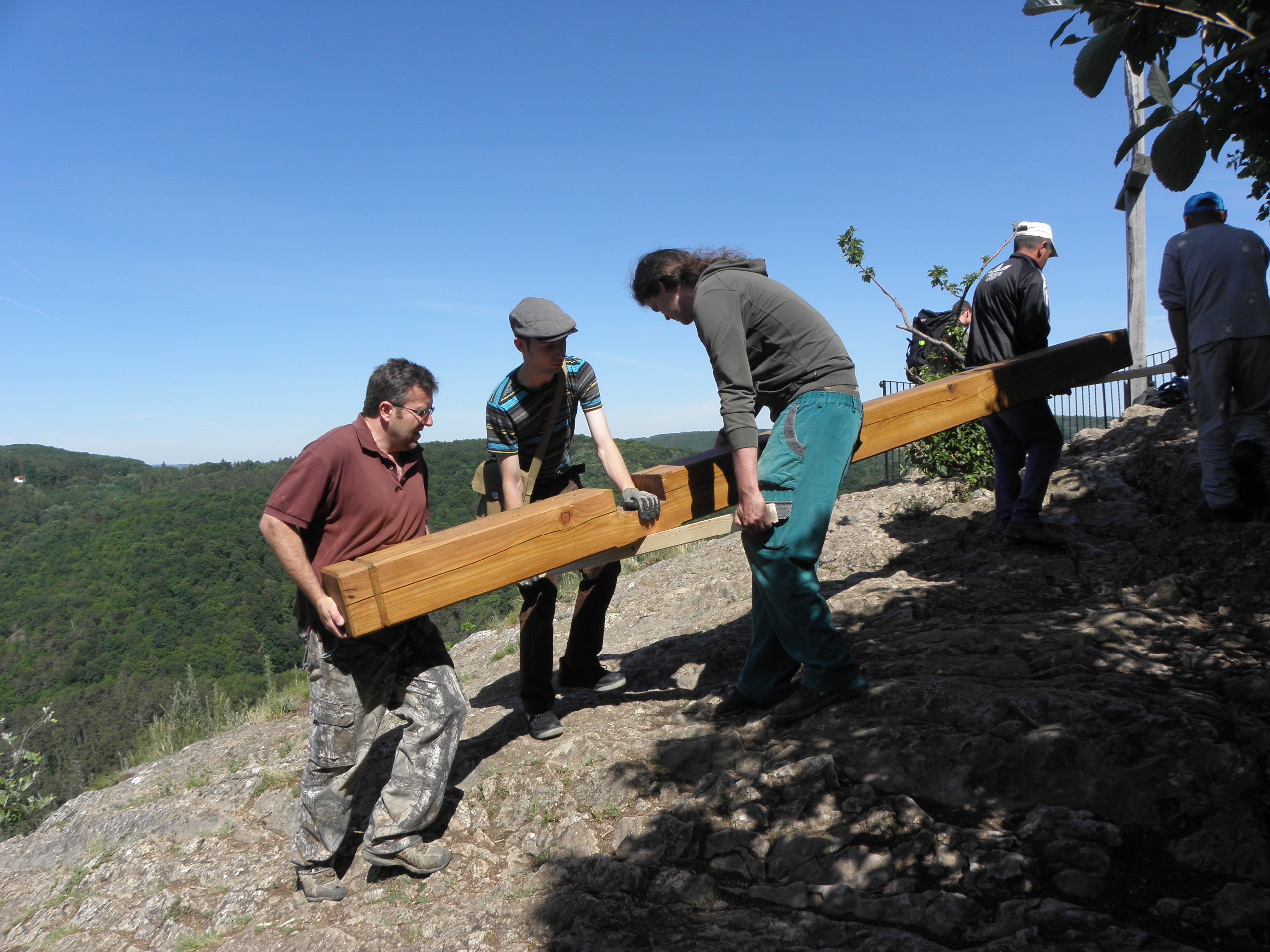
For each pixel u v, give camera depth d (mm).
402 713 3150
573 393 3693
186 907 3582
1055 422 4504
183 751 5664
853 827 2514
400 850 3098
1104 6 1628
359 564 2783
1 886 4422
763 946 2145
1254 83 1599
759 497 2797
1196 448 4930
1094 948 1848
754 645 3361
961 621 3877
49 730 52594
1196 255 4043
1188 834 2195
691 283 3055
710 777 2975
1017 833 2352
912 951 1984
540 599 3693
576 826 2984
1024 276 4316
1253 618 3271
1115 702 2678
